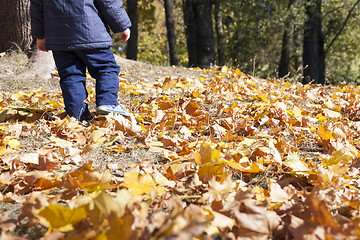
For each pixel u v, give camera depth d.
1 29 5.82
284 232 1.32
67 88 2.85
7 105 3.61
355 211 1.50
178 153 2.25
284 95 3.99
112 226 1.09
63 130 2.61
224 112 3.26
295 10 13.71
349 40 18.06
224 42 17.39
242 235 1.27
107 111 2.77
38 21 2.91
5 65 5.15
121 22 2.90
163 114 3.00
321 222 1.21
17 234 1.32
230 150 2.12
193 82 4.50
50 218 1.24
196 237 1.19
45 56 5.45
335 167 1.78
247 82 4.83
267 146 2.23
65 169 1.99
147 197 1.58
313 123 3.01
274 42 17.12
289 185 1.70
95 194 1.56
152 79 5.07
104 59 2.90
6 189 1.73
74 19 2.76
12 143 2.27
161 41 20.66
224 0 14.20
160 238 0.99
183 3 15.20
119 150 2.27
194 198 1.62
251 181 1.85
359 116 3.36
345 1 15.91
